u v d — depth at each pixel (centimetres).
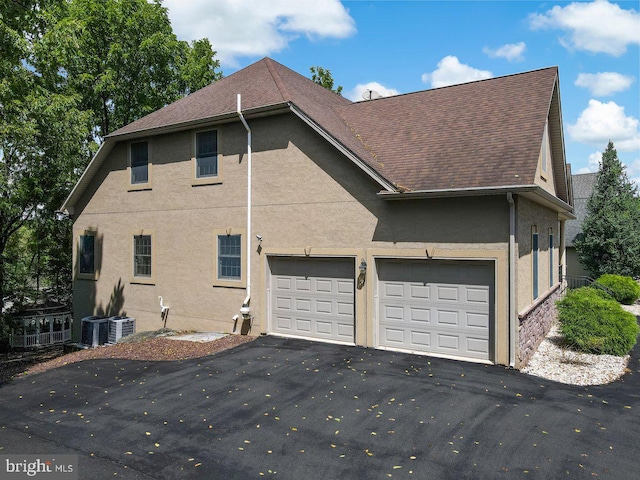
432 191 977
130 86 2484
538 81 1288
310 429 685
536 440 639
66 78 2252
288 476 559
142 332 1420
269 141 1267
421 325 1073
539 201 1128
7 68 1403
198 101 1514
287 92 1299
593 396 816
